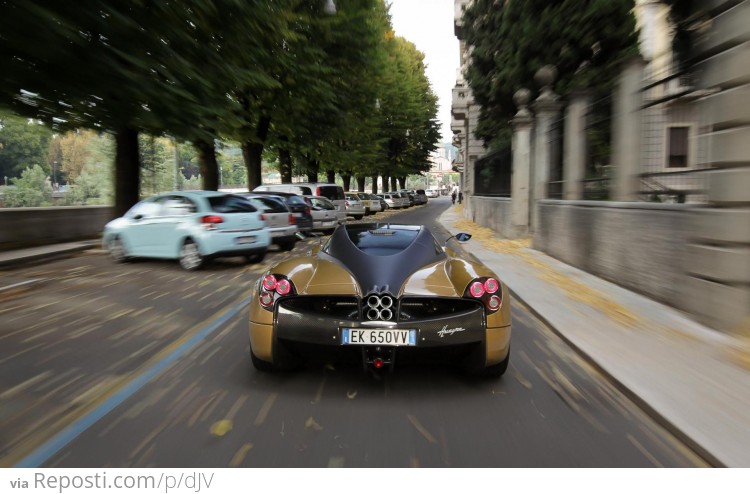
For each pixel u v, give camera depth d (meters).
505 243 14.59
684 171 6.50
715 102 5.36
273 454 2.95
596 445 3.10
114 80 7.50
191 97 8.80
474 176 26.34
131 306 6.89
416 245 4.45
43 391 3.86
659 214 6.74
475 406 3.66
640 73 7.82
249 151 24.89
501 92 17.39
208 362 4.57
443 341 3.77
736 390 3.79
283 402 3.69
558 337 5.53
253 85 11.29
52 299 7.33
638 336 5.27
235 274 9.77
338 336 3.78
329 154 28.61
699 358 4.54
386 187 62.22
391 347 3.76
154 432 3.20
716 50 5.39
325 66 19.92
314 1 18.14
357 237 4.63
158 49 8.10
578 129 10.46
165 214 10.59
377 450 3.01
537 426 3.34
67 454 2.92
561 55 14.92
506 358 4.06
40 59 6.74
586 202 9.41
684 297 6.10
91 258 12.21
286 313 3.91
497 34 17.31
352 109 24.05
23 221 13.78
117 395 3.79
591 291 7.61
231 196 10.75
